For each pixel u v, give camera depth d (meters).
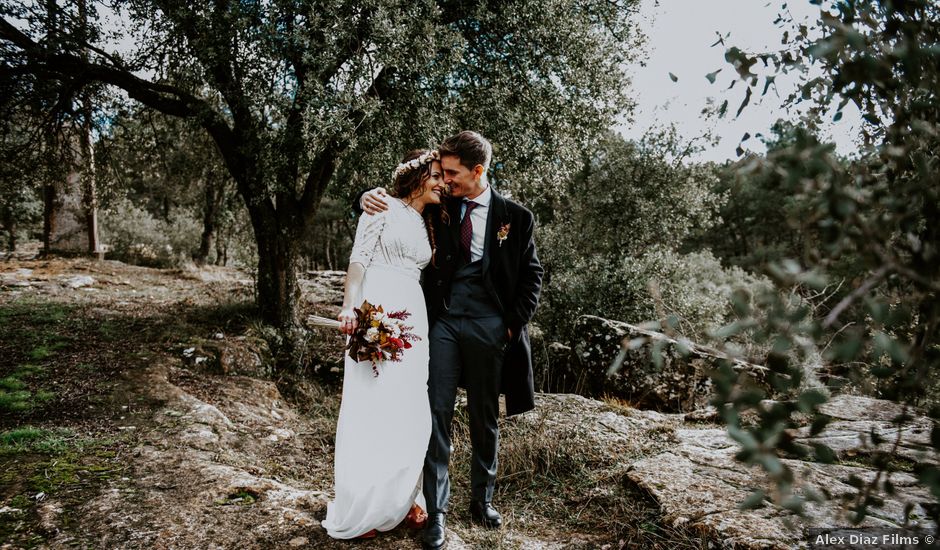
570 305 9.52
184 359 5.94
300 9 5.48
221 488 3.08
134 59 6.55
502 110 6.40
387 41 5.20
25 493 2.98
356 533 2.56
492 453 2.86
